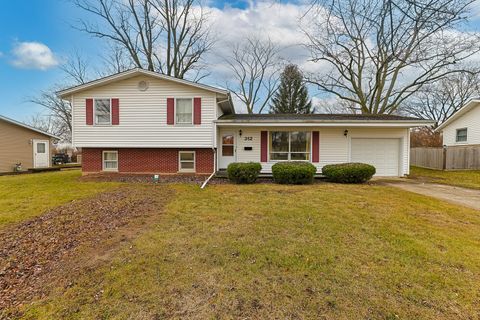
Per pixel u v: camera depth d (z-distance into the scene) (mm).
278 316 2295
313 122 11445
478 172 14164
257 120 11594
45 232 4391
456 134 17781
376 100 19000
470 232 4406
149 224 4789
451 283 2797
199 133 11594
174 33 20672
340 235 4215
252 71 28297
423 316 2287
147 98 11586
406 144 12391
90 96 11648
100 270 3104
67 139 32094
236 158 12641
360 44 18234
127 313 2344
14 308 2436
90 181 10430
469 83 24016
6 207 6078
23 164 17016
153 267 3166
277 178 9977
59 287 2771
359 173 9930
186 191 8078
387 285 2760
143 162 12156
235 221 4949
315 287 2732
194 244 3848
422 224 4820
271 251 3598
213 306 2436
